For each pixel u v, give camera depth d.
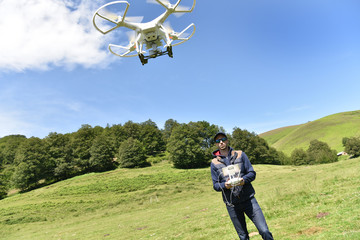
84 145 92.75
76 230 17.56
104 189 49.84
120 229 14.48
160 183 51.47
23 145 80.88
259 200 12.09
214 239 6.96
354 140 94.69
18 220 26.83
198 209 16.73
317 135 145.50
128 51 11.91
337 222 5.38
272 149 94.88
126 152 87.31
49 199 46.69
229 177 3.68
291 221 6.55
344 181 10.51
